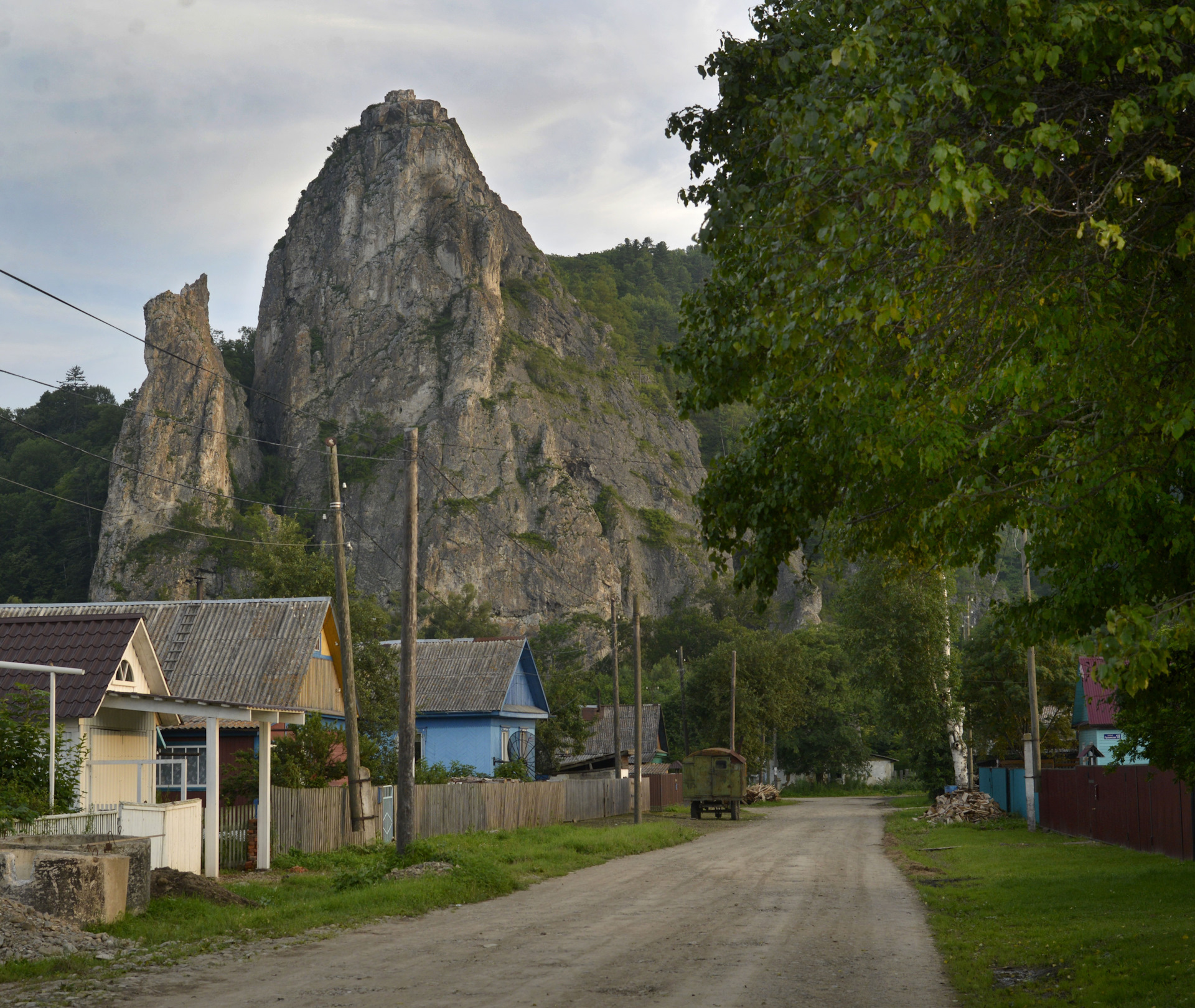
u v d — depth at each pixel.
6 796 14.05
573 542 172.88
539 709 51.12
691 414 10.06
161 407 167.62
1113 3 5.78
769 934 12.14
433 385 177.88
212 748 18.11
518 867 20.42
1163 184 6.40
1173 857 21.52
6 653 18.11
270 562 59.03
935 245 6.34
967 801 39.16
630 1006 7.91
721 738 76.44
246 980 9.05
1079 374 6.95
